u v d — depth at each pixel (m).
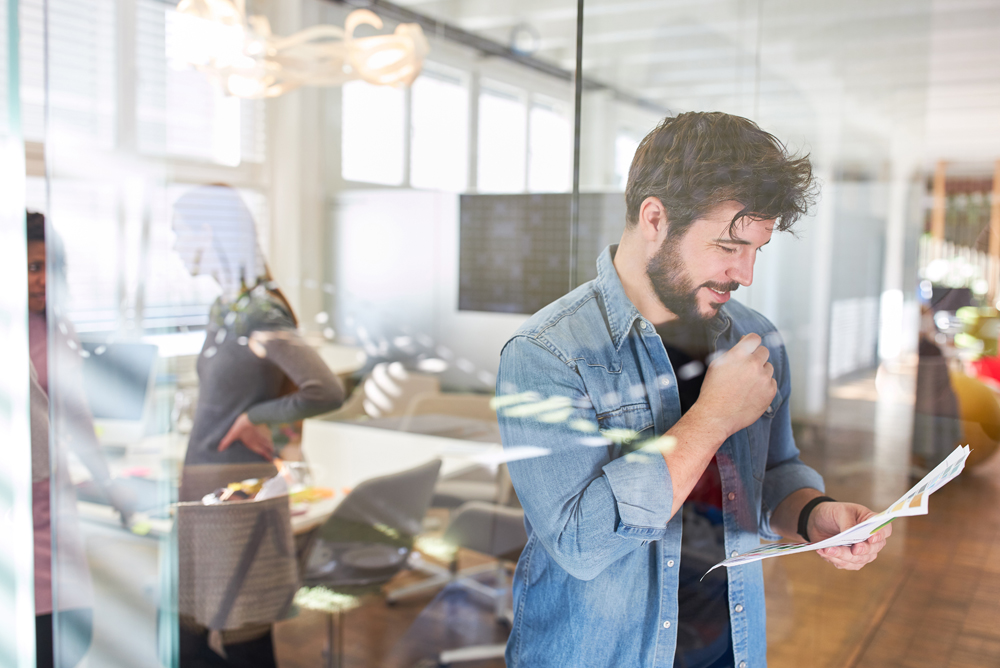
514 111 1.77
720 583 0.77
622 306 0.80
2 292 1.17
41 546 1.19
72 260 1.50
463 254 1.88
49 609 1.20
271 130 2.43
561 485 0.80
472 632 1.48
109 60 1.69
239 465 1.39
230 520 1.40
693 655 0.78
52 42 1.58
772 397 0.76
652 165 0.78
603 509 0.77
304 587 1.44
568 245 1.61
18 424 1.18
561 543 0.80
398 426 1.84
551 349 0.82
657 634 0.78
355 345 2.20
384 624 1.53
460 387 1.95
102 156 1.61
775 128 0.76
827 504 0.74
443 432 1.79
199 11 1.97
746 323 0.75
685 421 0.77
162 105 1.82
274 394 1.36
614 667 0.80
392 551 1.48
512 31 1.84
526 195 1.67
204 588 1.41
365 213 2.30
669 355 0.78
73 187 1.54
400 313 2.15
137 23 1.77
